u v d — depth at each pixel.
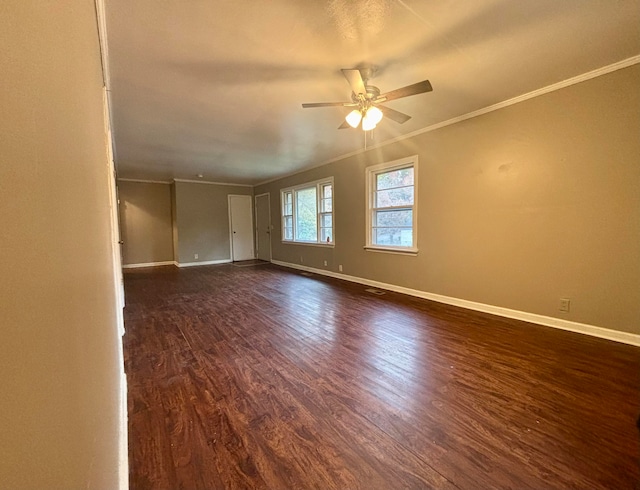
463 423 1.74
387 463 1.48
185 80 2.64
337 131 4.14
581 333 2.92
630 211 2.61
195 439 1.64
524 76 2.76
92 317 0.63
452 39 2.18
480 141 3.57
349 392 2.05
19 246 0.23
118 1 1.73
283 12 1.88
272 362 2.49
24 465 0.23
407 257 4.58
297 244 7.27
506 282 3.45
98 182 1.10
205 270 7.24
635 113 2.53
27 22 0.27
